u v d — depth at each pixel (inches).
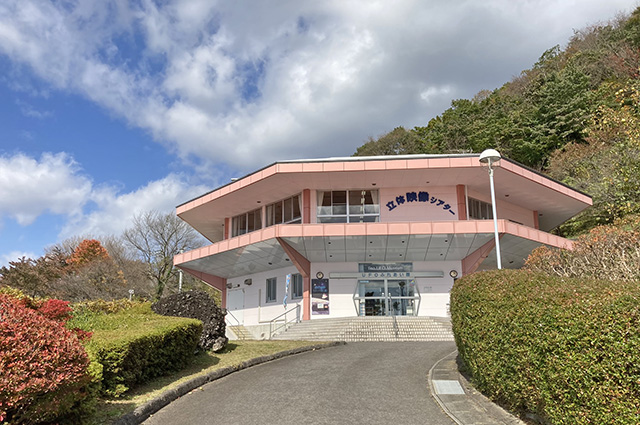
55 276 1584.6
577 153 1499.8
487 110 2230.6
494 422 277.6
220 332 558.6
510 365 267.7
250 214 1219.9
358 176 997.8
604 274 517.0
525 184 1055.6
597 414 187.9
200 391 369.1
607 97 1667.1
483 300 315.3
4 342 203.0
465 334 350.0
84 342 325.1
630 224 586.9
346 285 1042.1
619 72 1817.2
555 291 243.1
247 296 1199.6
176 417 298.5
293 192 1092.5
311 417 294.7
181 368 428.8
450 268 1045.2
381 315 1023.6
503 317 278.4
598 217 1358.3
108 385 320.2
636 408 171.5
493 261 1103.0
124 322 424.8
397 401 331.6
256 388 376.8
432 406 318.0
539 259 637.9
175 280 1870.1
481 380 329.1
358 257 1032.8
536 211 1273.4
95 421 268.2
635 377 173.5
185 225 1905.8
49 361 211.2
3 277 1496.1
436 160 953.5
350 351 603.5
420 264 1050.7
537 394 237.0
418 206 1056.2
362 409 311.9
